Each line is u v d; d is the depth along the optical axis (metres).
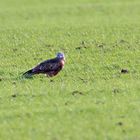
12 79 25.89
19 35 37.94
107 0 60.50
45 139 17.64
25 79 25.42
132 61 29.55
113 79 25.69
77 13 51.50
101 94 22.61
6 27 42.06
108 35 37.47
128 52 31.67
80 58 30.39
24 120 19.42
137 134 18.03
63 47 33.69
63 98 22.06
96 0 60.72
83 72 27.17
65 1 60.88
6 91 23.38
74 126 18.70
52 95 22.56
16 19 48.22
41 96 22.45
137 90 23.22
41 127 18.66
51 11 53.09
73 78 25.95
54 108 20.64
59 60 25.38
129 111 20.19
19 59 30.73
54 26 41.97
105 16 49.09
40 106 21.02
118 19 46.34
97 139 17.59
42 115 19.89
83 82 25.09
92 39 36.09
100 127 18.59
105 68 28.09
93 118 19.47
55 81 25.27
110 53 31.53
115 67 28.30
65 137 17.78
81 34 38.06
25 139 17.72
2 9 55.41
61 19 47.66
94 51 32.12
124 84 24.31
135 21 44.31
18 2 60.94
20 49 33.38
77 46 33.78
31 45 34.50
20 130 18.47
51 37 37.19
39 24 43.78
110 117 19.55
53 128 18.55
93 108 20.47
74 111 20.20
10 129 18.59
